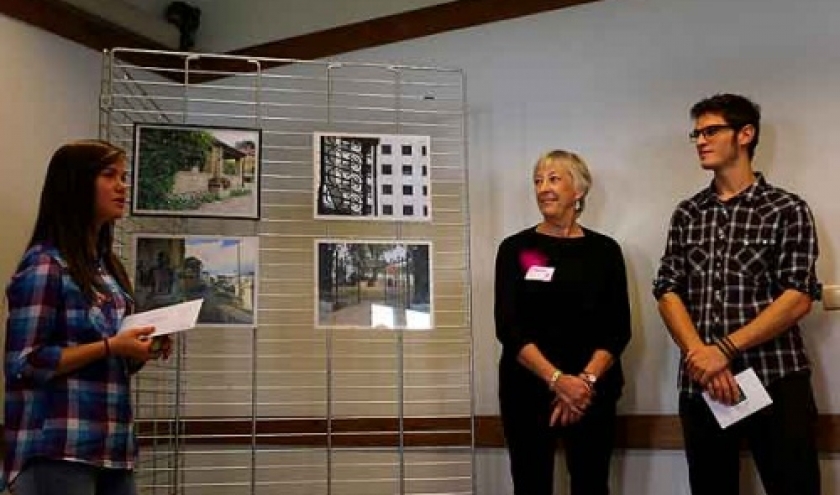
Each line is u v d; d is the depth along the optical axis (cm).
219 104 357
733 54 281
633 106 296
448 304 318
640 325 286
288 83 350
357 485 317
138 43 347
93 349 178
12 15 293
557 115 309
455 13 329
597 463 247
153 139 269
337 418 322
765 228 232
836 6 267
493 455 304
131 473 195
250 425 328
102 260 199
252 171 274
